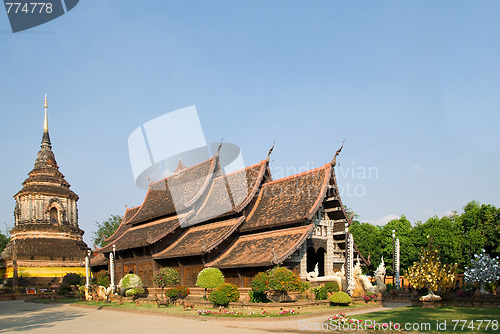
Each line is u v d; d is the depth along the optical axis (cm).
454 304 2892
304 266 3350
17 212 7088
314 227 3531
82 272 6850
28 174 7425
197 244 3756
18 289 6050
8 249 6744
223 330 2055
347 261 3194
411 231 6844
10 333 2150
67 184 7506
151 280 4144
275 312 2603
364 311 2791
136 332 2072
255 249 3438
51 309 3650
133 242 4409
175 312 2841
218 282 3195
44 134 7794
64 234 7056
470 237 6100
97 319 2698
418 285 2942
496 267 2934
